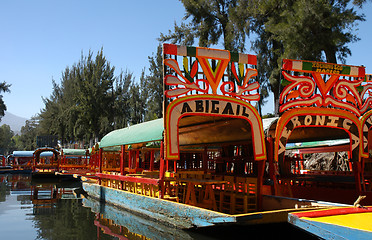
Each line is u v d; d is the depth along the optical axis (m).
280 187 12.83
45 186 28.45
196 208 9.16
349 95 11.52
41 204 17.44
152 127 12.03
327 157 22.45
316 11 17.64
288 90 10.76
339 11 18.28
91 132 49.84
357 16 18.81
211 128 13.61
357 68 11.59
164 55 9.74
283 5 22.41
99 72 47.09
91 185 19.67
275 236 8.59
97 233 10.67
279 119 10.66
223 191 11.66
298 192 13.74
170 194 12.33
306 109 10.91
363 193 11.23
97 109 46.28
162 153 11.16
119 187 15.80
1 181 33.72
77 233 10.70
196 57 10.05
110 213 14.34
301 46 18.64
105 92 48.03
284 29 18.86
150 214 11.83
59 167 39.38
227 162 15.59
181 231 9.94
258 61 24.84
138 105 49.31
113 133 17.72
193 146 17.17
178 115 9.70
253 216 7.58
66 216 13.73
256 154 10.45
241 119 11.35
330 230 6.27
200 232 9.66
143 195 12.83
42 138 54.00
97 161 26.89
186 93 9.85
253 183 11.09
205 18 28.23
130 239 9.72
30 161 53.94
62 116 60.66
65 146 73.00
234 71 10.46
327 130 13.12
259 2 24.16
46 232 10.91
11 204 17.45
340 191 12.01
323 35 17.84
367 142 11.73
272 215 7.73
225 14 28.27
